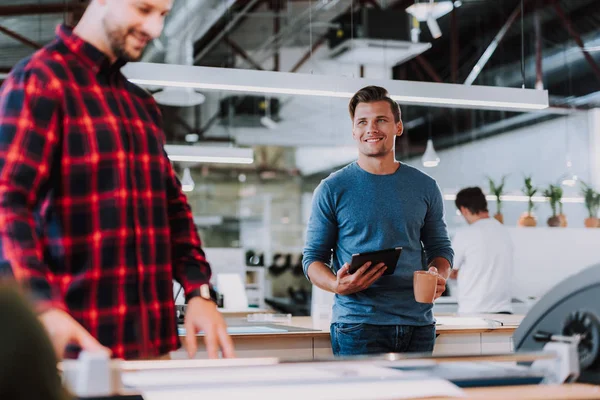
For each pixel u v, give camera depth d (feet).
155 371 3.66
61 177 4.50
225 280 16.66
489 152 37.96
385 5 29.89
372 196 8.80
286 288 54.85
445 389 3.45
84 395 3.08
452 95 16.90
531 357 3.79
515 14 29.81
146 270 4.75
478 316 13.61
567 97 32.73
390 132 8.89
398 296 8.63
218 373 3.68
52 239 4.52
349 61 26.13
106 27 4.70
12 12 26.16
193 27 26.91
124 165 4.67
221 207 57.16
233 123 44.62
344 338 8.64
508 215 36.11
